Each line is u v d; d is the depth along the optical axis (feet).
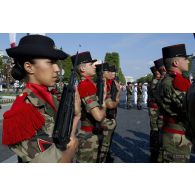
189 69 13.65
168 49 13.71
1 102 75.31
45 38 7.61
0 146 27.78
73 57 14.39
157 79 27.48
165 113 13.58
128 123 44.75
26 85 7.59
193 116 5.61
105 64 20.42
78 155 14.06
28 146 6.97
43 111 7.43
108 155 21.70
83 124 14.15
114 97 19.01
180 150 13.11
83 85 13.34
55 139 7.15
